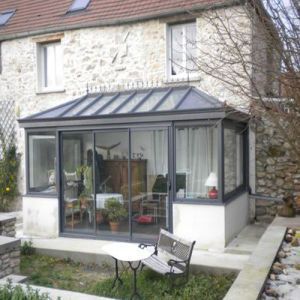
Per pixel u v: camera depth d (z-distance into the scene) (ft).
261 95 12.85
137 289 18.94
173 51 33.94
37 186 29.99
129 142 26.91
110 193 27.66
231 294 14.07
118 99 31.65
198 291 18.19
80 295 14.67
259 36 12.70
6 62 41.09
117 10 36.52
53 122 28.45
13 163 40.52
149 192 26.63
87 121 27.32
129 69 34.96
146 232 26.68
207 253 23.63
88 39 36.63
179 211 25.46
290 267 18.11
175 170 25.68
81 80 37.01
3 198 40.16
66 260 24.27
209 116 23.71
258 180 31.96
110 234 27.53
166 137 25.90
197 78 31.99
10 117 41.04
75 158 28.63
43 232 29.30
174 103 26.94
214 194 24.85
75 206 28.63
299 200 30.35
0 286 14.49
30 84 39.78
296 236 22.85
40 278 20.93
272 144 31.48
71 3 40.96
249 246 24.93
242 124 29.71
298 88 11.55
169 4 34.09
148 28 34.17
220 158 24.48
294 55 11.67
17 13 43.70
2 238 21.57
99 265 23.44
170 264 19.01
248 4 13.46
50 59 39.68
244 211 30.37
